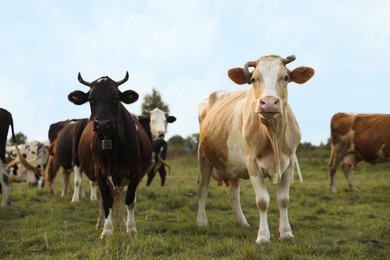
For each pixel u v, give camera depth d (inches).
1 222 366.0
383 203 460.1
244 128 281.9
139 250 245.9
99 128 277.6
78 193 509.7
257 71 263.3
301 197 492.4
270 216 381.1
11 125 464.8
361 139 593.0
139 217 383.9
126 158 304.7
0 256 259.1
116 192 332.8
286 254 229.3
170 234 303.7
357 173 821.9
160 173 649.0
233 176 327.3
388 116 594.6
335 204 459.5
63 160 546.9
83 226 349.1
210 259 234.1
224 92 374.3
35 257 249.3
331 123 614.9
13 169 638.5
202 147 347.6
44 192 592.1
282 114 257.6
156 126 613.3
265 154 273.7
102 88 291.1
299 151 1156.5
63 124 601.0
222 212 411.5
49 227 340.5
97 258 228.4
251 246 238.2
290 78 282.5
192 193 514.3
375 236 284.0
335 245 254.8
